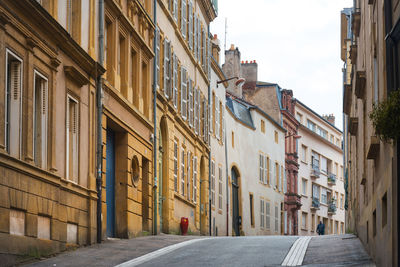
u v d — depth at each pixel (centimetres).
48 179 1759
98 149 2203
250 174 5900
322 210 9162
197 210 3938
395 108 1182
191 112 3888
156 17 3098
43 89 1803
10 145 1599
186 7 3800
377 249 1633
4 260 1492
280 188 6950
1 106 1512
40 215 1725
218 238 2683
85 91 2127
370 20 1894
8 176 1530
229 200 5269
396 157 1248
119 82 2511
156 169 2969
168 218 3194
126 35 2620
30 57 1688
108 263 1706
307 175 8644
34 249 1664
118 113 2459
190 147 3841
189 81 3841
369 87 1914
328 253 1975
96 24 2262
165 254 1955
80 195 2028
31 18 1680
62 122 1925
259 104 7725
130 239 2452
